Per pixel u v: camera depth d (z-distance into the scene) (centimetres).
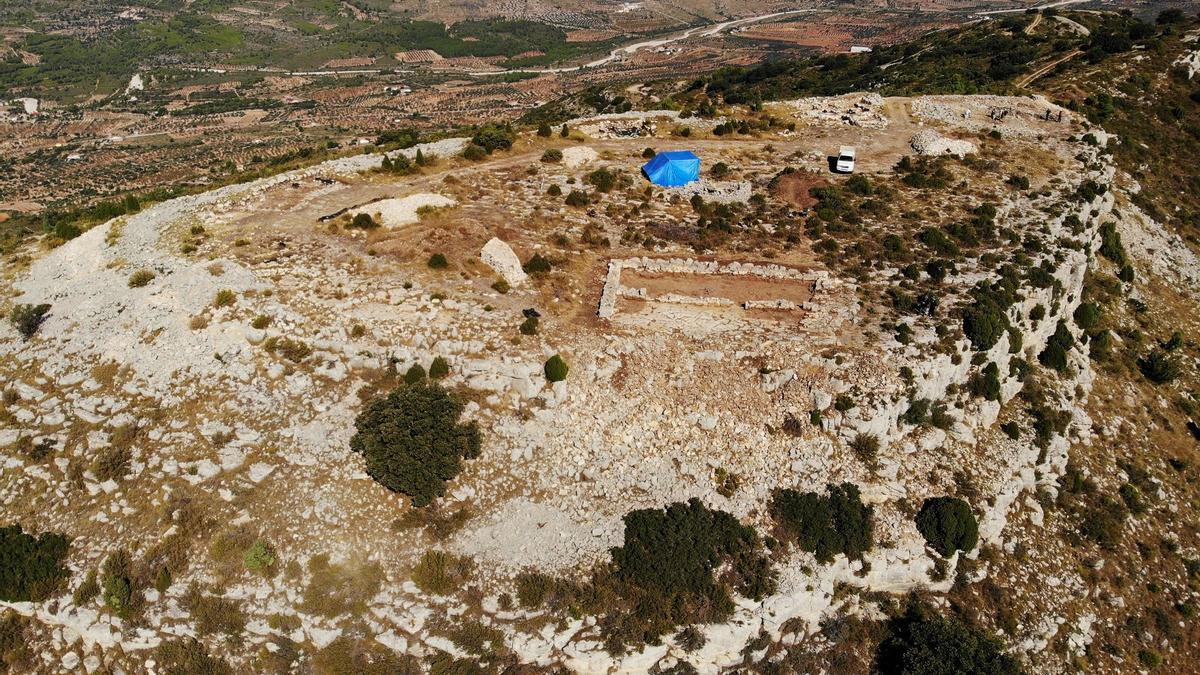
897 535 3878
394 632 3319
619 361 4253
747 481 3922
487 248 4972
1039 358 5297
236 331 4269
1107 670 3978
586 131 8019
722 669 3469
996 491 4241
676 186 6550
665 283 5062
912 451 4238
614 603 3450
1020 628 3947
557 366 4009
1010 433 4631
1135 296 6594
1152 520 4700
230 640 3338
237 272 4750
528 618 3369
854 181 6444
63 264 5259
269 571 3450
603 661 3338
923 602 3872
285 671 3288
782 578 3612
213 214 5675
